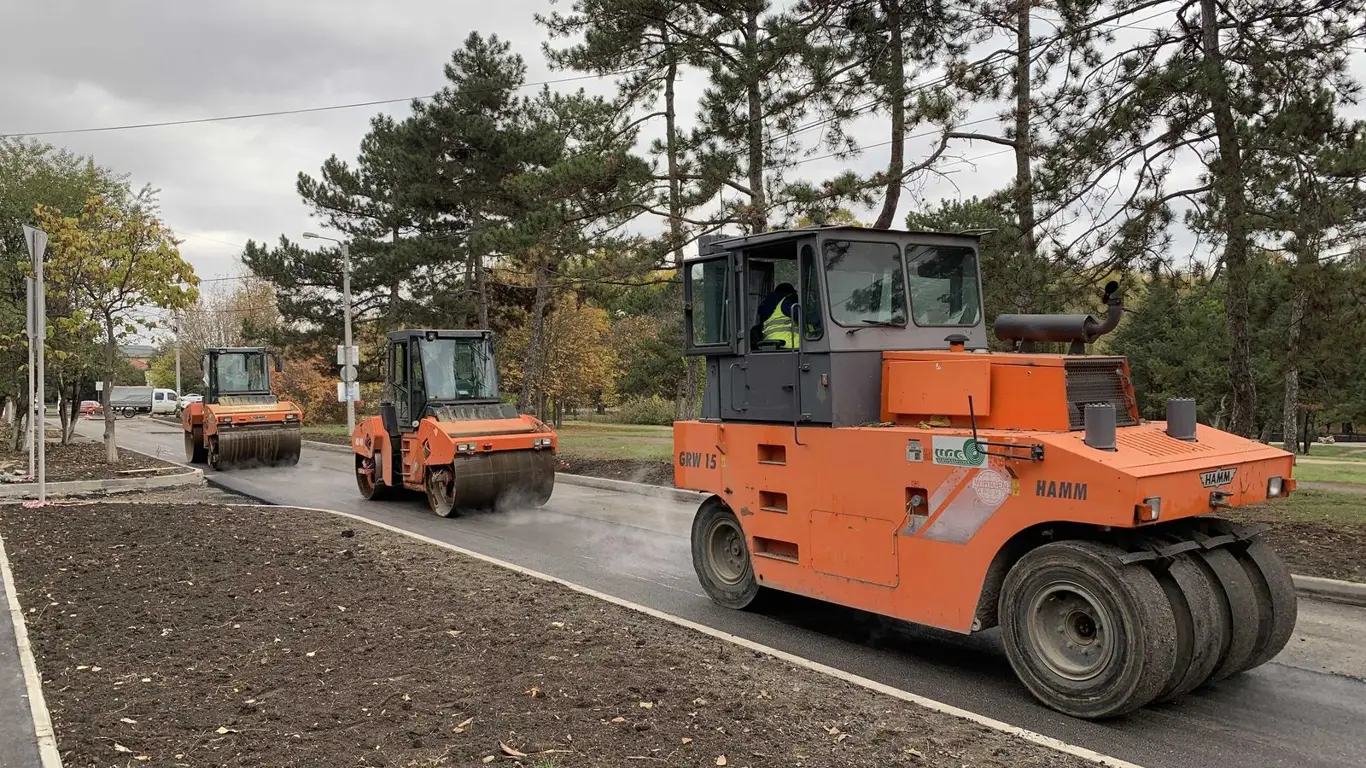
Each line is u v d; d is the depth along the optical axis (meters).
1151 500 4.57
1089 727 4.73
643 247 16.16
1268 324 10.13
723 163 14.48
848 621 6.85
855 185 13.12
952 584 5.43
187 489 14.99
